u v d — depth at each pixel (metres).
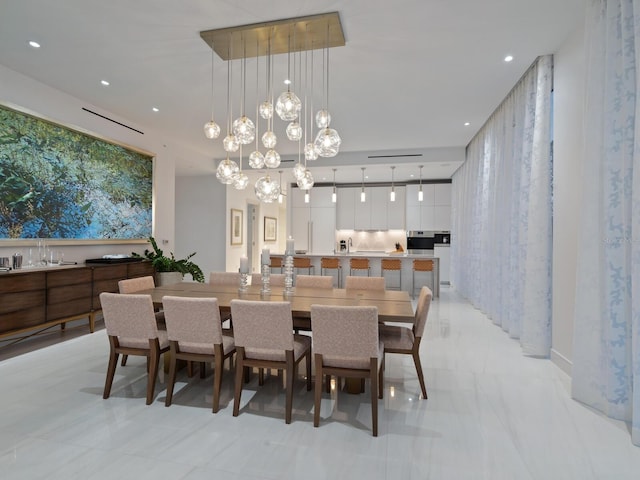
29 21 2.88
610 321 2.35
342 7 2.70
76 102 4.44
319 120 3.27
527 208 3.87
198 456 1.93
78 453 1.95
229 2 2.64
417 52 3.36
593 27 2.50
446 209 9.14
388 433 2.17
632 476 1.78
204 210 8.43
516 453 1.97
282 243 12.67
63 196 4.22
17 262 3.62
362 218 9.77
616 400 2.34
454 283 8.40
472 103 4.64
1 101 3.52
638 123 2.04
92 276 4.18
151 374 2.54
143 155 5.57
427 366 3.33
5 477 1.74
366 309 2.12
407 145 6.80
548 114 3.48
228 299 2.89
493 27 2.96
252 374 3.14
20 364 3.29
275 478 1.75
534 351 3.58
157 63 3.59
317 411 2.24
